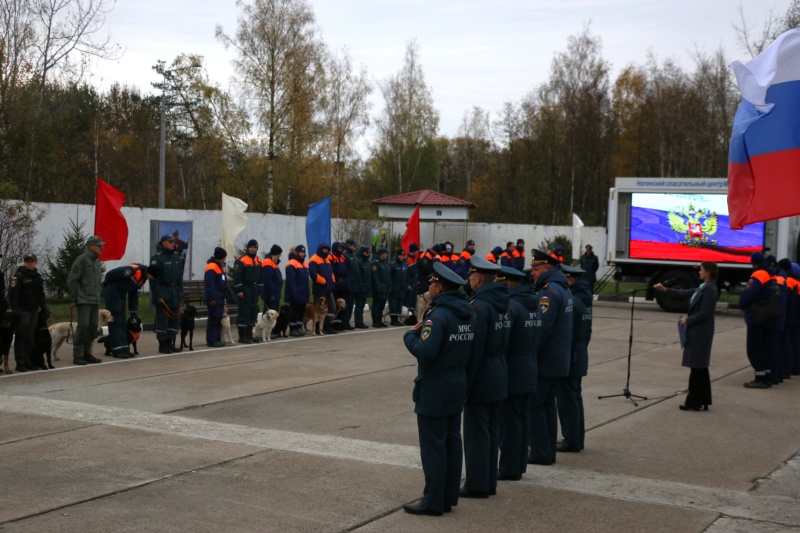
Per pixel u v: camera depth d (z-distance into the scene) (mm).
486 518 6207
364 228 34062
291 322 17859
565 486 7164
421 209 38562
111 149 50312
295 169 40938
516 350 7207
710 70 54812
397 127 60312
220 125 41188
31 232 19766
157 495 6523
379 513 6238
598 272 40656
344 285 19203
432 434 6250
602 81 56594
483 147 74750
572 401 8406
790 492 7082
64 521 5844
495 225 42031
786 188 6914
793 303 14047
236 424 9258
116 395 10711
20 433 8492
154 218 26250
